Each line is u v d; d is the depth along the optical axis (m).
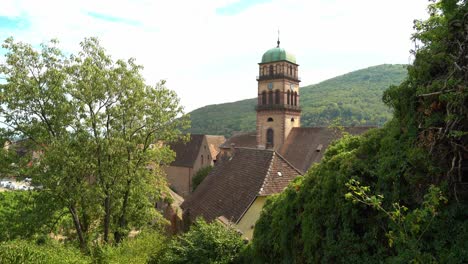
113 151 19.92
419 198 7.20
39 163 18.64
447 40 6.84
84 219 23.73
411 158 7.29
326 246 8.91
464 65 6.09
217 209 18.97
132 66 20.75
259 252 12.50
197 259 13.98
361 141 10.12
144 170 22.52
